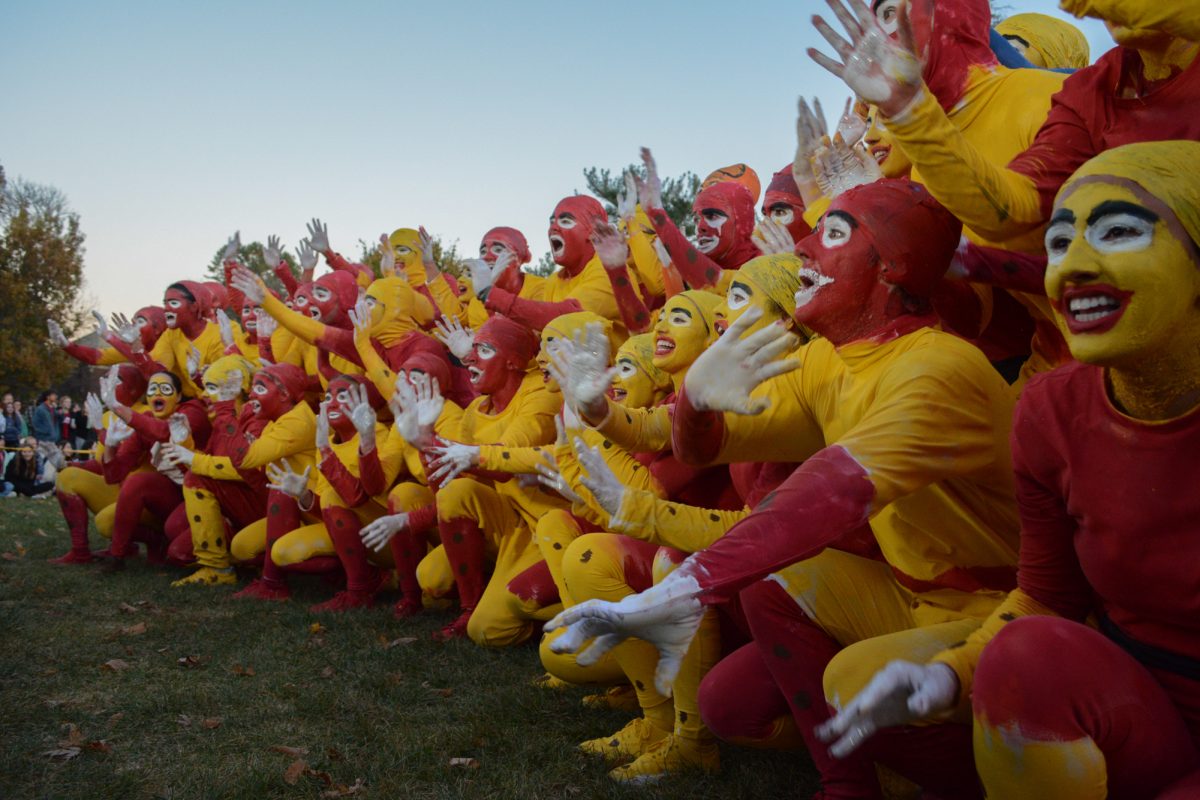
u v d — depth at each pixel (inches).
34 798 157.2
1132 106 113.7
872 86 108.4
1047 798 87.0
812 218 182.1
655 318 235.9
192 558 353.1
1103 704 86.0
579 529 223.0
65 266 1581.0
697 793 156.2
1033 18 181.6
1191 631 89.4
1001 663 88.7
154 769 170.9
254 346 453.1
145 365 397.1
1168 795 83.7
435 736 184.2
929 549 125.3
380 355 345.1
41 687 216.1
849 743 97.5
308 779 165.9
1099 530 90.6
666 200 549.3
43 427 757.3
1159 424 85.5
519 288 331.9
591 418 165.6
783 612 132.3
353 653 244.7
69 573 355.6
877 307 121.8
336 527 301.9
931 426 111.0
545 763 172.1
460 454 229.9
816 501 105.6
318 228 432.1
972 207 111.3
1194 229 80.7
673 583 101.2
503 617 243.8
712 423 130.7
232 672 228.7
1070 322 85.2
